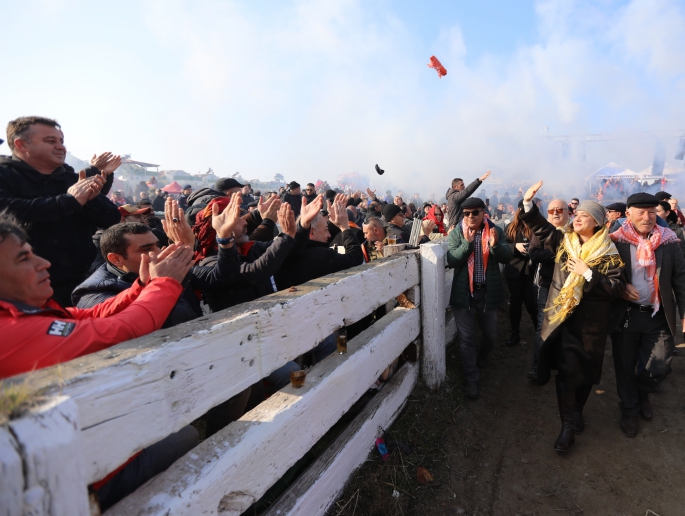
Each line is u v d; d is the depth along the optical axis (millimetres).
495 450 3238
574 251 2988
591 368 3031
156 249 2172
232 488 1581
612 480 2900
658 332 3195
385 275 3020
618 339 3328
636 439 3299
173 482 1419
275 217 3555
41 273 1413
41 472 838
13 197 2676
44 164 2824
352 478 2604
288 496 2074
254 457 1695
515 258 4766
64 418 898
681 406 3686
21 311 1258
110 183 3553
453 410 3637
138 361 1207
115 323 1406
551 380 4207
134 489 1517
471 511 2672
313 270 3170
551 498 2777
